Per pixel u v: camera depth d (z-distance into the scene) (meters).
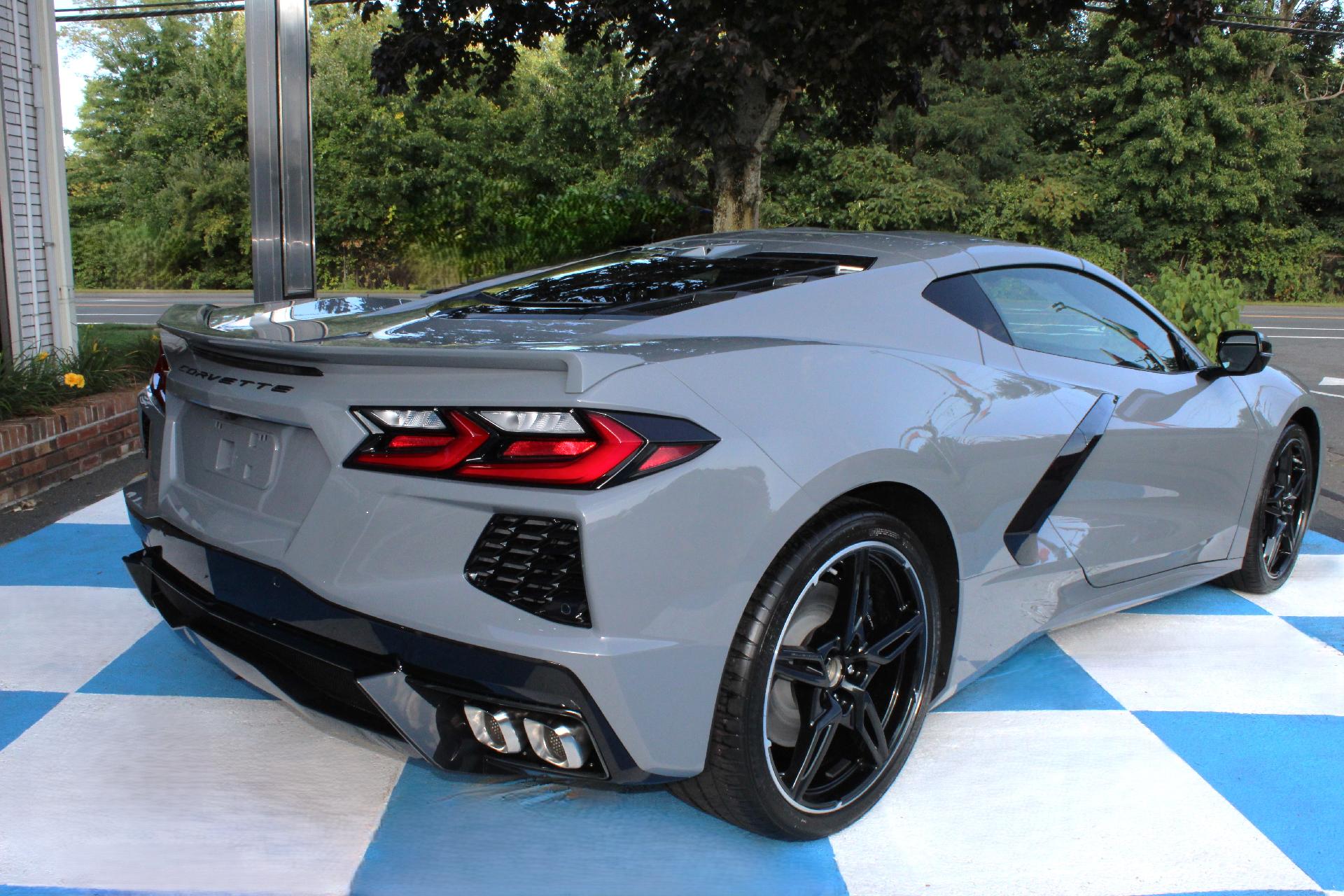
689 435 1.64
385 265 25.84
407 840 1.97
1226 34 25.45
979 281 2.53
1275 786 2.26
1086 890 1.87
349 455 1.72
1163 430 2.79
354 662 1.69
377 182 24.69
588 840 1.99
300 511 1.80
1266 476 3.35
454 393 1.64
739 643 1.73
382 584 1.68
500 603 1.60
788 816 1.88
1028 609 2.46
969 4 9.14
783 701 1.96
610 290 2.40
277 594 1.80
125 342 7.35
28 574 3.42
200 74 28.02
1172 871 1.93
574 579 1.60
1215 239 27.08
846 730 2.08
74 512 4.20
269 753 2.29
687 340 1.90
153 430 2.30
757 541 1.69
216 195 27.41
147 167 28.05
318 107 25.34
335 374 1.77
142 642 2.88
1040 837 2.04
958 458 2.08
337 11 32.50
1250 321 19.44
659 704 1.63
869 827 2.06
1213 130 26.25
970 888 1.86
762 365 1.84
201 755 2.27
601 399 1.58
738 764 1.75
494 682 1.59
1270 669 2.92
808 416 1.81
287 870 1.86
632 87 24.34
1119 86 26.19
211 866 1.86
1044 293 2.69
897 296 2.33
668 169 11.25
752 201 11.35
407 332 2.07
